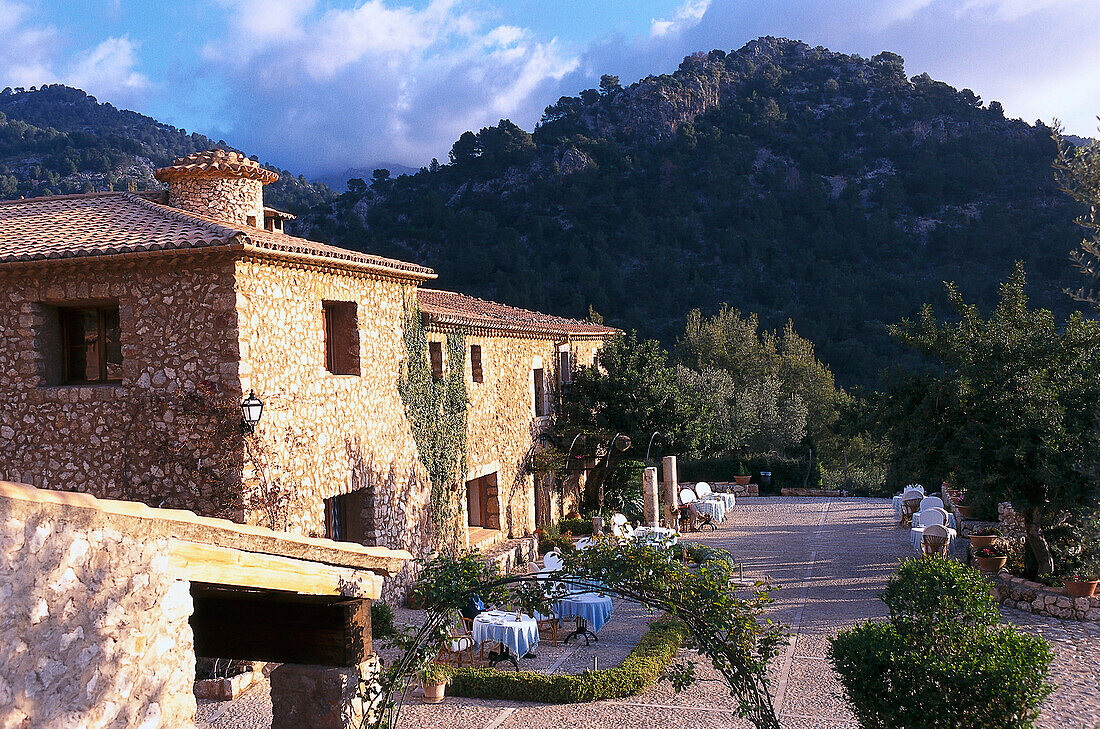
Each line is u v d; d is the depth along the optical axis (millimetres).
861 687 8797
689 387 33844
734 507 32906
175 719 5512
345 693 7391
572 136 112188
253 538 6176
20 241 13844
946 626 9062
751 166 105375
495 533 22484
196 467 12914
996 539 19516
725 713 10953
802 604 16594
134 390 13203
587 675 11859
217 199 17234
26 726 4367
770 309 77562
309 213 101938
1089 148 7805
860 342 68375
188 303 13055
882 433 18109
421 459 18578
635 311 72188
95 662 4859
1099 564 15008
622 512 29219
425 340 19016
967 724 8320
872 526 26844
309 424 14523
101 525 4969
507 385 24156
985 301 71000
